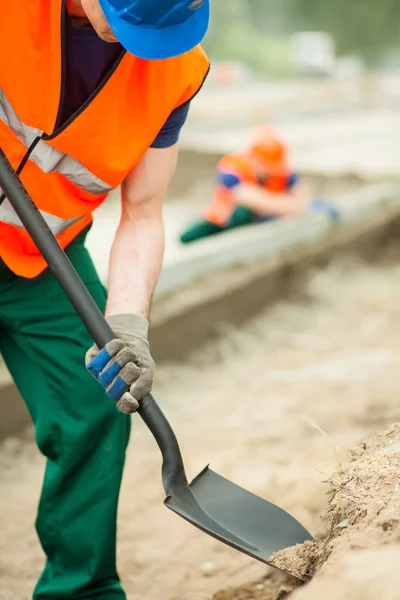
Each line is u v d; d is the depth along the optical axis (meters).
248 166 7.95
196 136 18.92
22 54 2.52
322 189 11.47
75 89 2.60
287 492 3.91
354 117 25.72
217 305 6.39
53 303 2.96
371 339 6.34
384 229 8.89
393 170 13.89
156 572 3.53
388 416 4.76
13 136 2.67
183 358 6.04
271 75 48.44
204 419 5.07
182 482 2.67
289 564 2.47
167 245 8.55
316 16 67.44
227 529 2.61
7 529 3.95
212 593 3.29
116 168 2.66
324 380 5.52
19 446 4.77
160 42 2.37
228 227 7.86
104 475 2.95
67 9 2.46
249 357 6.16
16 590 3.47
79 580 2.94
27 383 3.04
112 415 2.96
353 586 1.91
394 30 67.81
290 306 7.16
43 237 2.59
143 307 2.81
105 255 8.15
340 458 4.13
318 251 7.83
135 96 2.62
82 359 2.97
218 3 49.81
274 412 5.04
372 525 2.15
